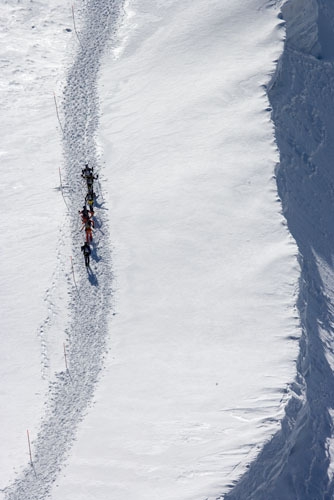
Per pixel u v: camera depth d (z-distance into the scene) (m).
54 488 108.94
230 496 102.56
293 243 139.25
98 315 135.38
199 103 170.25
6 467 113.56
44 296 139.75
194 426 112.50
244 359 121.81
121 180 159.00
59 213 155.00
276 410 112.50
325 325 138.00
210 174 153.88
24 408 122.56
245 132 161.00
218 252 140.38
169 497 103.00
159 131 167.12
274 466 109.75
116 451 111.69
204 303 132.62
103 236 148.25
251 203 147.12
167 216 148.50
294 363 119.69
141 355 126.88
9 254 148.00
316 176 166.88
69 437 116.19
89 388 123.69
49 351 131.12
